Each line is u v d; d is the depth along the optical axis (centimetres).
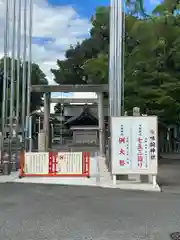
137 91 2252
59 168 1494
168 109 2342
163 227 698
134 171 1285
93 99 4344
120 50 1477
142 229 681
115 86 1484
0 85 3114
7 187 1223
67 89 2653
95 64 3012
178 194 1115
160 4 2431
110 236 632
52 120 5784
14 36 1677
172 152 3017
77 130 5781
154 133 1289
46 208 880
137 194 1105
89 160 1495
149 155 1286
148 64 2242
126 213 825
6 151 1812
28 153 1488
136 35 2309
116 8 1489
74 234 645
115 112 1472
